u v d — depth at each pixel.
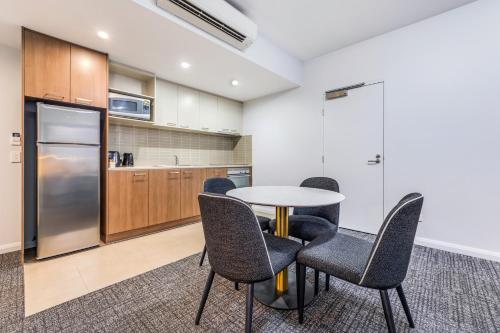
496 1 2.19
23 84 2.06
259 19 2.54
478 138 2.28
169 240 2.74
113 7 1.79
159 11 1.89
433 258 2.23
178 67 2.92
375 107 2.93
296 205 1.38
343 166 3.22
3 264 2.09
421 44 2.59
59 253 2.27
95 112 2.46
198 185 3.48
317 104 3.47
